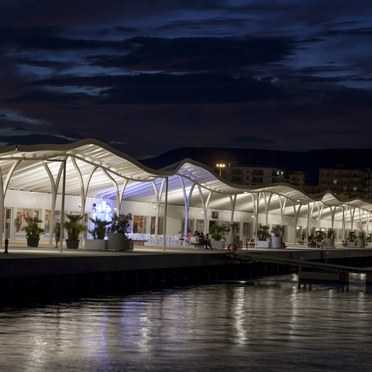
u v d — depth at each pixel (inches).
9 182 2466.8
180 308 1753.2
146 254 2228.1
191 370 1030.4
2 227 2401.6
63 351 1120.2
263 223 4554.6
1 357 1061.1
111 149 2448.3
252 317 1642.5
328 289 2496.3
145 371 1012.5
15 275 1631.4
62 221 2175.2
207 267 2812.5
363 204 5270.7
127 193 3201.3
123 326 1401.3
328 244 4549.7
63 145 2212.1
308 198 4315.9
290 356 1154.7
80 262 1860.2
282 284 2657.5
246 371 1038.4
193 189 3469.5
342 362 1122.7
